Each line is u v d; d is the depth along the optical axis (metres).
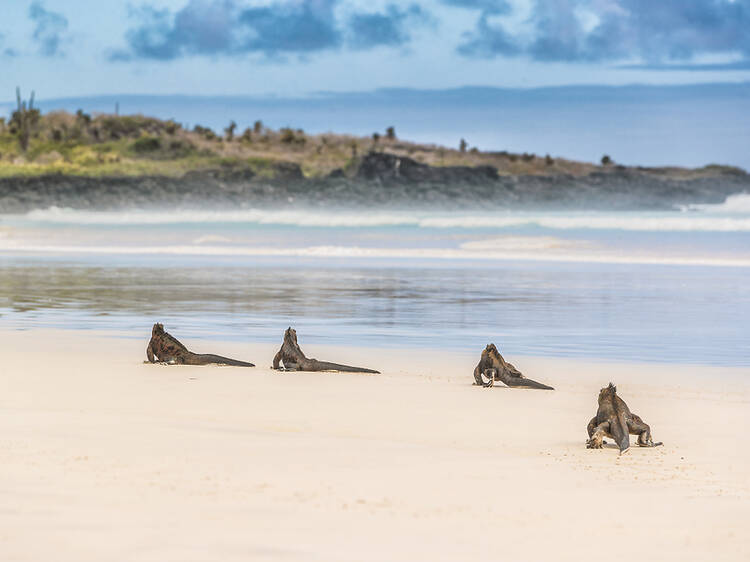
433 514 18.36
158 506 18.19
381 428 29.19
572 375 43.75
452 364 46.53
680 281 103.44
